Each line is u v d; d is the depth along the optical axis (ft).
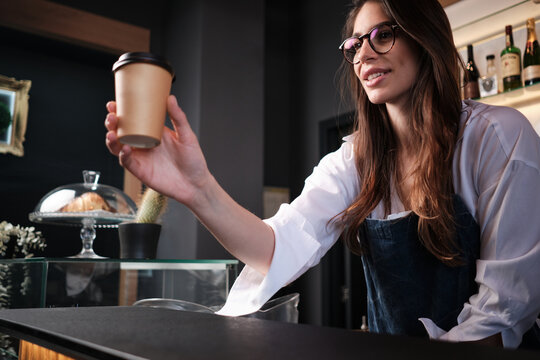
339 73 13.47
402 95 3.56
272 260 3.12
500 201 2.97
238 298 3.29
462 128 3.32
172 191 2.60
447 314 3.25
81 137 12.49
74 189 6.20
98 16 12.54
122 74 2.09
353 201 3.82
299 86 15.07
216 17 12.71
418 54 3.38
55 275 3.97
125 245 5.50
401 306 3.47
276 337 1.55
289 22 15.79
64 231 11.82
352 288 12.84
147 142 2.16
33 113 11.87
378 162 3.73
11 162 11.47
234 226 2.97
